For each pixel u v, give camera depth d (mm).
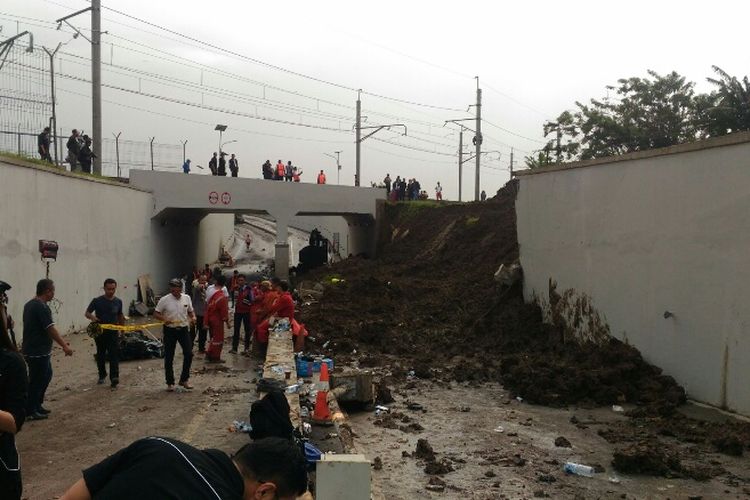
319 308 23094
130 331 16625
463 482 8031
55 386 12820
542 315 18906
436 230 35281
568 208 17453
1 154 17547
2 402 4121
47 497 6910
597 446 9695
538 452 9375
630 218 14625
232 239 70125
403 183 44812
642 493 7762
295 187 36469
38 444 8859
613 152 43375
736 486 8031
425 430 10523
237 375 14344
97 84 26641
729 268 11570
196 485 2547
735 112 34062
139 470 2559
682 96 42344
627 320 14719
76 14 26359
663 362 13422
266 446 2787
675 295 13055
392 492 7637
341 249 52125
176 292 12430
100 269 23719
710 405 12023
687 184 12688
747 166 11141
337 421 9625
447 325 20938
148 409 10930
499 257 25297
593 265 16172
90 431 9531
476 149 46469
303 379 12562
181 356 17266
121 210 26609
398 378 14766
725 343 11680
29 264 17469
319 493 5082
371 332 19328
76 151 26344
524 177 20156
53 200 19234
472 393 13453
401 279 27328
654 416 11398
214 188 34188
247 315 17625
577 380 12688
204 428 9727
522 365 14094
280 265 35844
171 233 36688
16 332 16516
